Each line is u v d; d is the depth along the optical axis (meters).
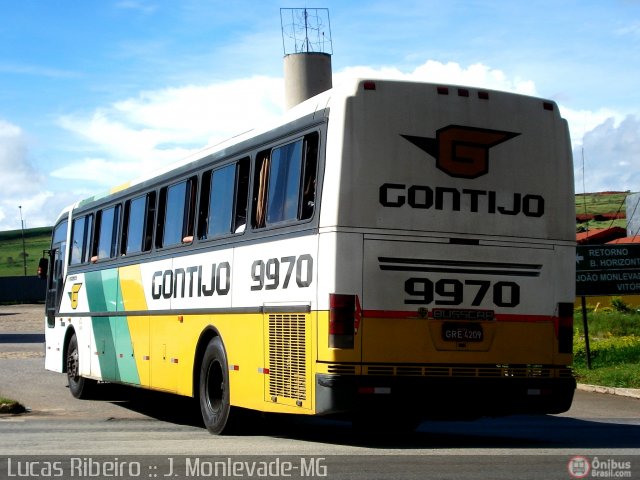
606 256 21.31
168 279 14.51
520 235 11.00
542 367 11.02
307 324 10.50
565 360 11.14
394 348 10.32
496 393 10.73
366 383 10.16
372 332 10.24
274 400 11.12
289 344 10.86
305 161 10.88
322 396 10.12
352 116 10.39
